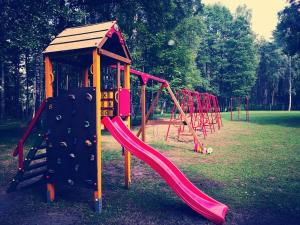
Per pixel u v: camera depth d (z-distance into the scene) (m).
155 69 20.34
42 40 11.43
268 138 12.30
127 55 5.25
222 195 4.93
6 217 4.03
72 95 4.35
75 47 4.27
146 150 4.89
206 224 3.80
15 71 30.78
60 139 4.48
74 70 16.94
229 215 4.08
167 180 4.28
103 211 4.23
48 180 4.60
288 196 4.88
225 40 48.59
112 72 20.08
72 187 5.46
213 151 9.39
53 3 11.45
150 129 17.36
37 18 10.78
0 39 10.56
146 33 19.66
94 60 4.18
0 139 12.21
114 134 4.62
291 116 28.36
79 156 4.32
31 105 35.66
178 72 20.89
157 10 18.22
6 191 5.18
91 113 4.23
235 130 16.08
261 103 60.00
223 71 47.91
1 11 10.17
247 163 7.46
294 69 50.97
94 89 4.20
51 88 4.65
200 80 36.81
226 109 50.31
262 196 4.88
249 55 47.78
